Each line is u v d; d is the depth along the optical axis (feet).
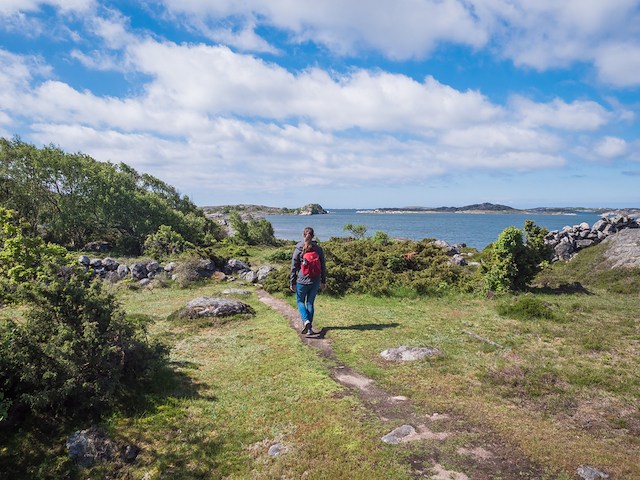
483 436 16.19
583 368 23.20
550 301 42.37
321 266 33.01
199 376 24.67
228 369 25.80
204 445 17.25
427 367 24.18
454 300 45.78
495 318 36.11
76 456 16.30
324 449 16.02
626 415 17.94
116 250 112.16
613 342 27.63
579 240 74.43
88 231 125.08
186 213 178.60
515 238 48.06
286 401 20.71
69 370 18.37
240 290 55.52
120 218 119.03
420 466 14.35
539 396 19.97
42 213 110.93
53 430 17.69
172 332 35.17
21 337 19.06
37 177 111.14
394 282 52.90
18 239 30.60
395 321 35.94
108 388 19.30
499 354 26.07
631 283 49.88
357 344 29.37
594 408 18.69
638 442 15.66
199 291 59.16
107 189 119.14
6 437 16.80
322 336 31.94
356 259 64.18
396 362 25.34
